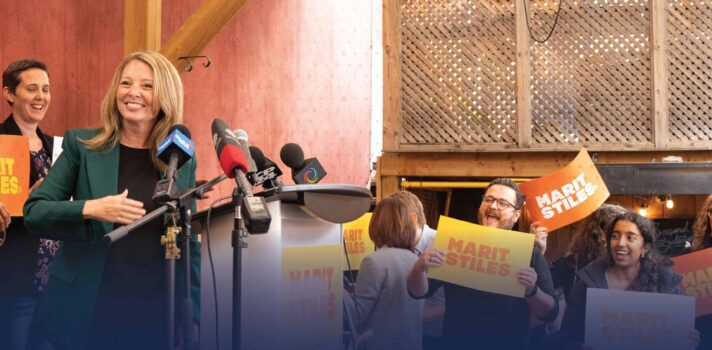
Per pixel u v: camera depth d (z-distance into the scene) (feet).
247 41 34.83
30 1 24.11
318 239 6.72
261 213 5.83
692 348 8.58
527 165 26.43
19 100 12.29
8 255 10.66
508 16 26.99
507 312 10.14
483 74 27.22
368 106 42.63
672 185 22.25
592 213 12.78
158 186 6.56
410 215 9.71
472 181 28.35
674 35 25.39
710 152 25.03
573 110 26.21
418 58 27.94
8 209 9.94
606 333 8.74
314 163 8.36
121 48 27.32
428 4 27.89
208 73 32.65
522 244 9.70
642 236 10.28
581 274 10.62
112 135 7.70
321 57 39.50
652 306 8.65
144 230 7.50
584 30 26.27
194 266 7.59
